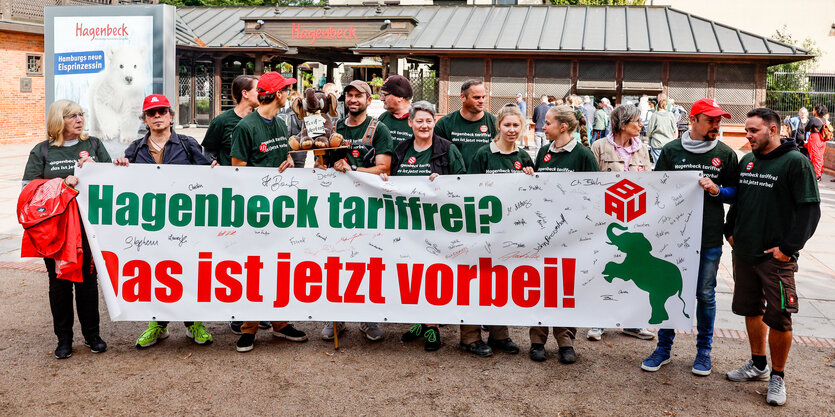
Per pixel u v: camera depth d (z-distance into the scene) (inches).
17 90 912.9
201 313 211.6
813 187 173.9
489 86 1014.4
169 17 348.5
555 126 209.2
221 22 1195.3
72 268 195.0
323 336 225.3
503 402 177.6
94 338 211.2
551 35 1018.7
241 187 210.5
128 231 210.1
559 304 206.5
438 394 182.1
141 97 351.9
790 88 1066.7
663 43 976.9
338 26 1087.6
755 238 182.2
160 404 174.6
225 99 1222.3
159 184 209.8
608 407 175.2
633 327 203.5
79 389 183.2
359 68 1441.9
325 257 211.2
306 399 178.4
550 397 180.9
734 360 209.6
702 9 1387.8
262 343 222.1
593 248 204.7
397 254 210.2
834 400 181.2
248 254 211.0
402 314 211.2
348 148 218.2
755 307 188.9
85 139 214.7
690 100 975.0
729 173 198.8
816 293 285.0
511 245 207.3
